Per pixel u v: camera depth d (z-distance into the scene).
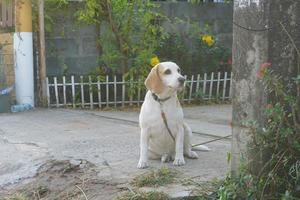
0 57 7.23
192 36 8.08
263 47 3.65
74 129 5.88
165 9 7.93
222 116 6.74
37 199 4.16
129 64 7.59
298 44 3.69
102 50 7.66
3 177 4.49
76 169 4.48
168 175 4.19
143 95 7.49
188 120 6.48
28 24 7.07
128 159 4.67
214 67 7.91
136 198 3.88
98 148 5.03
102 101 7.39
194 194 3.90
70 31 7.55
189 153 4.64
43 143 5.26
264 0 3.63
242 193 3.70
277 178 3.69
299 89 3.62
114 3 7.38
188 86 7.68
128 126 6.03
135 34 7.59
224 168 4.37
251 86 3.72
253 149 3.73
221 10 8.27
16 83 7.17
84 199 4.00
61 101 7.38
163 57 7.75
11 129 5.92
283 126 3.65
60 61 7.55
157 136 4.48
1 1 7.36
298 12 3.67
